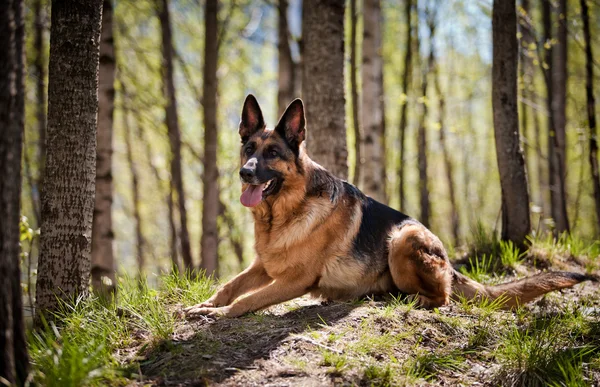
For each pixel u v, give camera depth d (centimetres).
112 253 824
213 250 1065
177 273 566
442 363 418
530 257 737
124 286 534
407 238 547
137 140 1920
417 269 538
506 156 743
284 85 1184
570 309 552
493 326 486
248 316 486
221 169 1541
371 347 420
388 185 1942
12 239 316
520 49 1191
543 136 2038
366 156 1073
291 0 1530
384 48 1900
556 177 1206
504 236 758
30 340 409
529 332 478
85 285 486
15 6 309
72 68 461
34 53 1203
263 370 382
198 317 472
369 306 500
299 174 525
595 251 779
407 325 463
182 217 1212
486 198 2469
